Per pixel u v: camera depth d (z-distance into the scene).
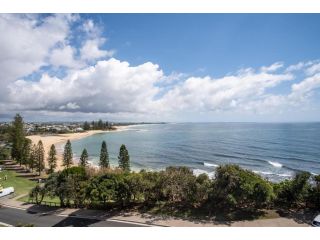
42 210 33.81
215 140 159.38
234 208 27.11
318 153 96.12
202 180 29.67
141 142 166.00
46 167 83.25
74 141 183.75
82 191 33.09
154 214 28.02
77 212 31.12
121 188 30.92
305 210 26.09
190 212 27.52
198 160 96.25
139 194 31.83
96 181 32.59
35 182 60.69
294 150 104.50
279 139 144.75
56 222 28.09
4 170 77.44
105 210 30.89
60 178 36.38
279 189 27.89
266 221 23.80
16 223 28.64
